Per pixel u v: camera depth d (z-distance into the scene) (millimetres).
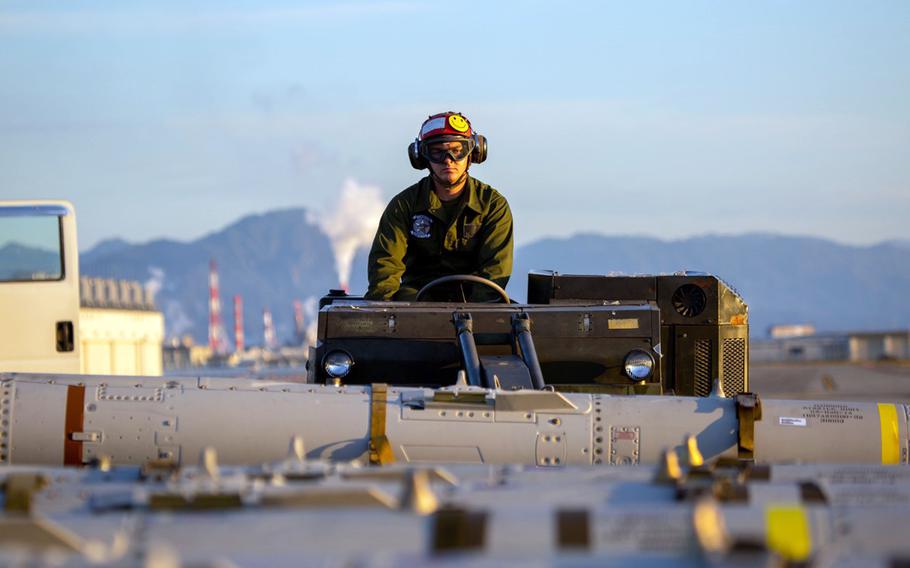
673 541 6270
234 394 11688
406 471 8242
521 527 6363
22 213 19562
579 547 6266
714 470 9000
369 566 5832
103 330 65250
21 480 7809
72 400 11594
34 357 19406
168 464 8672
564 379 14664
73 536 6391
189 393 11680
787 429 11828
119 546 6312
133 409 11562
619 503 7434
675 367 16250
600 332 14734
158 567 5391
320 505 6980
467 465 9680
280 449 11469
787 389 100250
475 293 16703
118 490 8047
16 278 19438
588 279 16094
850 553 6434
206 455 8109
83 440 11469
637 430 11570
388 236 17031
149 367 74250
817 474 8953
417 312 14734
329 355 14555
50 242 19641
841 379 118562
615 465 10469
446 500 7480
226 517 6688
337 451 11422
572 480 8664
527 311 14773
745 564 5664
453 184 16859
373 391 11672
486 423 11469
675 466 8258
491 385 13305
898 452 11961
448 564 5832
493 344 14633
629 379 14641
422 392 11703
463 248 17141
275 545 6398
